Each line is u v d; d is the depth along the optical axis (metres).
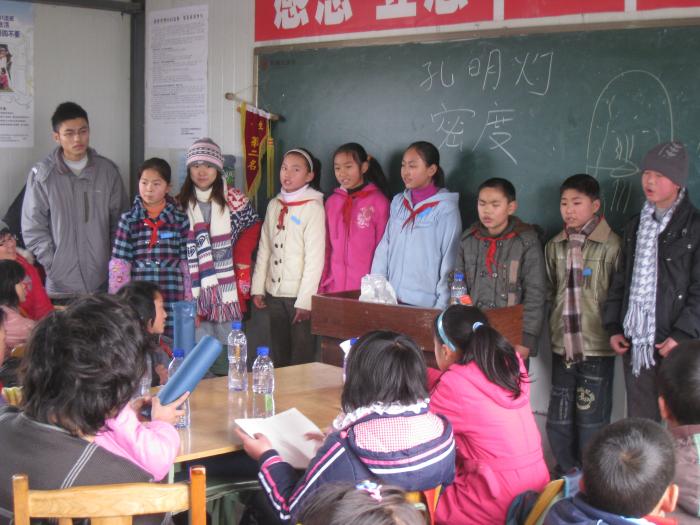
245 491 2.44
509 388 2.16
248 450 2.11
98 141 5.27
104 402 1.60
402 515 1.04
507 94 3.72
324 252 4.16
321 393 2.70
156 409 2.14
